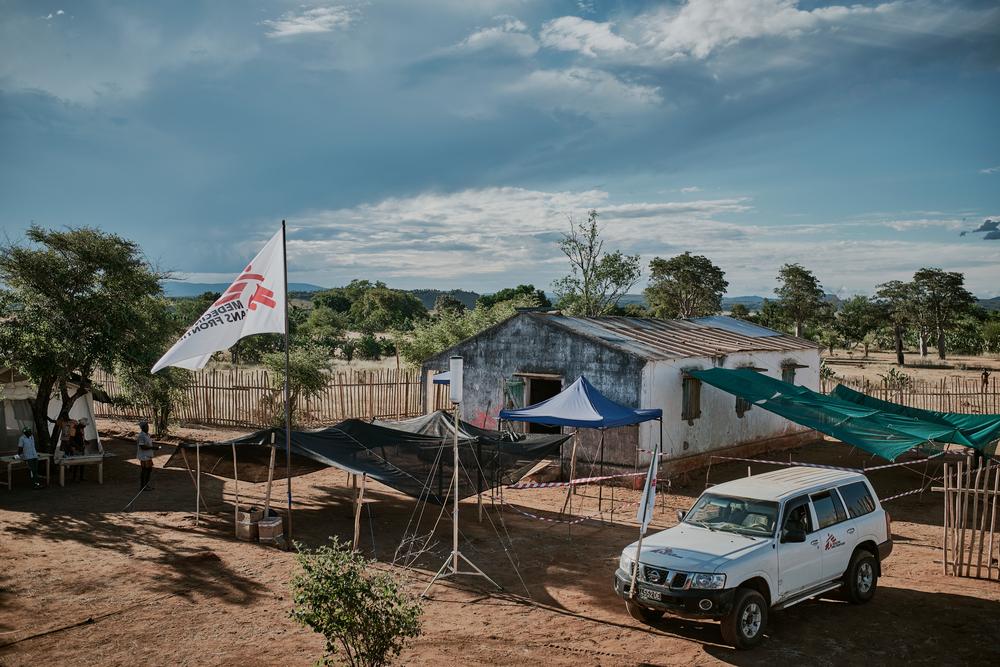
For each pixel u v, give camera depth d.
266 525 13.63
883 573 12.45
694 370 21.53
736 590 9.08
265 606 10.62
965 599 11.10
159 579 11.71
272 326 13.62
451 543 14.14
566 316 23.34
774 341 27.75
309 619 7.27
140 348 20.58
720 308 110.75
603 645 9.38
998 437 17.05
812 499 10.51
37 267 19.05
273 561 12.72
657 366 20.02
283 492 18.53
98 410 29.72
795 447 26.84
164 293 22.27
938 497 18.48
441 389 28.64
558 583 11.86
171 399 25.23
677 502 17.98
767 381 20.83
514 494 18.91
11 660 8.80
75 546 13.42
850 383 40.00
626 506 17.47
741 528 10.07
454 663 8.77
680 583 9.12
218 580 11.71
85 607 10.52
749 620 9.24
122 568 12.22
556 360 21.28
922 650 9.23
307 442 14.45
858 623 10.12
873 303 95.50
